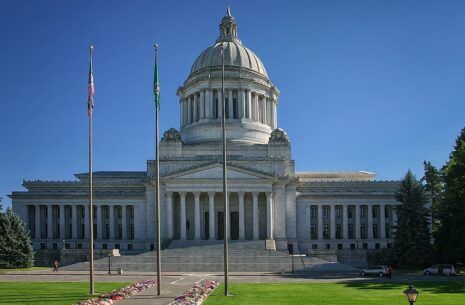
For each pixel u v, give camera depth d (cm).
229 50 13175
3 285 5800
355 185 12006
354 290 5238
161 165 11469
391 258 9112
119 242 11494
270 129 13162
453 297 4634
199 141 12438
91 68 5391
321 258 9188
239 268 8556
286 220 11125
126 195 11681
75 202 11769
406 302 4250
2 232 9062
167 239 10644
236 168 10644
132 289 5084
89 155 5175
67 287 5531
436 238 9156
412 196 9156
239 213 10612
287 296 4678
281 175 11219
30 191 11988
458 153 8656
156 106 5150
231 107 12644
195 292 4722
